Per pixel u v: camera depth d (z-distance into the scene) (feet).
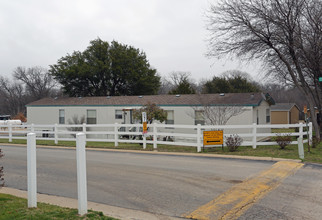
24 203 22.18
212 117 69.97
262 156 43.62
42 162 41.73
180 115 81.35
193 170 34.99
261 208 21.65
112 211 21.63
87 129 96.99
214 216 20.30
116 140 59.21
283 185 27.91
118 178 31.63
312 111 61.62
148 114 70.23
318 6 57.52
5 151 54.39
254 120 72.79
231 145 48.70
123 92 151.33
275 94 189.88
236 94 81.30
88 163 40.50
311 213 20.59
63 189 27.99
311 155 44.04
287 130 112.78
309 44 57.82
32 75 244.83
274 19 57.31
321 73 59.72
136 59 148.36
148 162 40.86
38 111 106.83
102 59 145.38
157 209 21.97
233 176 31.60
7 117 189.47
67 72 138.31
